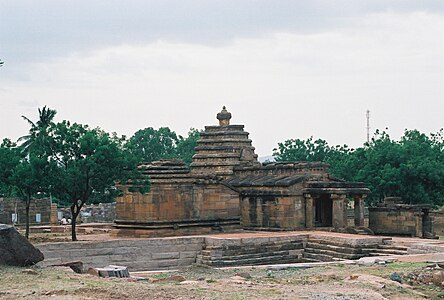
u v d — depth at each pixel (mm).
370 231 63062
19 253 35531
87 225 73812
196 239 52469
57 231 68438
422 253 49250
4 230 35375
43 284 29578
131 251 49969
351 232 62438
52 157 54656
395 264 40812
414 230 68375
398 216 69438
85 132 55250
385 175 81812
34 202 79688
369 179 83938
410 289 32594
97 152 53625
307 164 66625
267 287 30484
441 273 35438
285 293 28797
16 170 53469
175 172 60188
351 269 39094
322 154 145125
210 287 29938
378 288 31672
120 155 54844
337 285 31922
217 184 62594
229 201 63312
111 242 49375
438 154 93500
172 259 51312
